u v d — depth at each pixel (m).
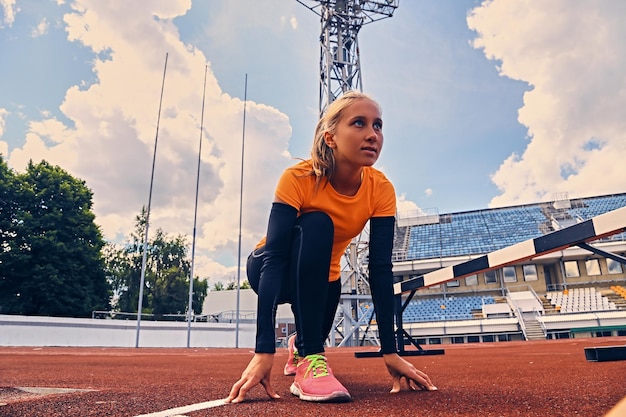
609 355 2.55
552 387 1.36
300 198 1.43
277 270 1.35
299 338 1.33
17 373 2.43
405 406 1.06
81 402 1.19
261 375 1.21
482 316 21.58
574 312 19.64
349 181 1.48
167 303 32.44
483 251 24.38
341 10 16.44
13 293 19.89
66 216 21.44
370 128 1.37
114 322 14.33
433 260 23.80
